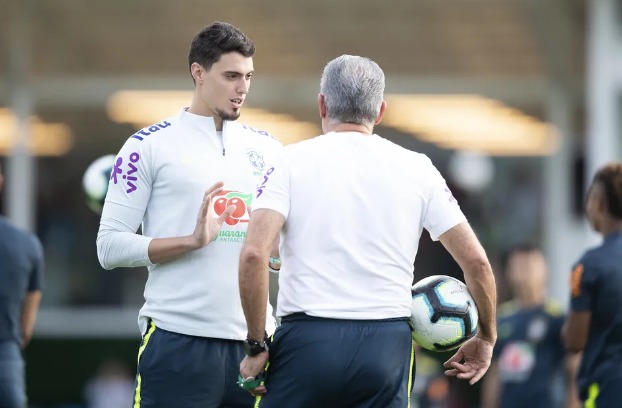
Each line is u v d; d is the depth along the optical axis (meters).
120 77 51.41
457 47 46.84
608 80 37.00
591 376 19.81
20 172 52.09
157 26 44.84
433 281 14.68
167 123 16.69
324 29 44.88
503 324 29.56
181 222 16.36
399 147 14.30
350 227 13.70
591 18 39.09
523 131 54.88
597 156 37.09
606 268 19.61
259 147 16.94
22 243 22.00
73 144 55.56
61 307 52.56
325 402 13.56
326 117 14.39
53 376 50.03
